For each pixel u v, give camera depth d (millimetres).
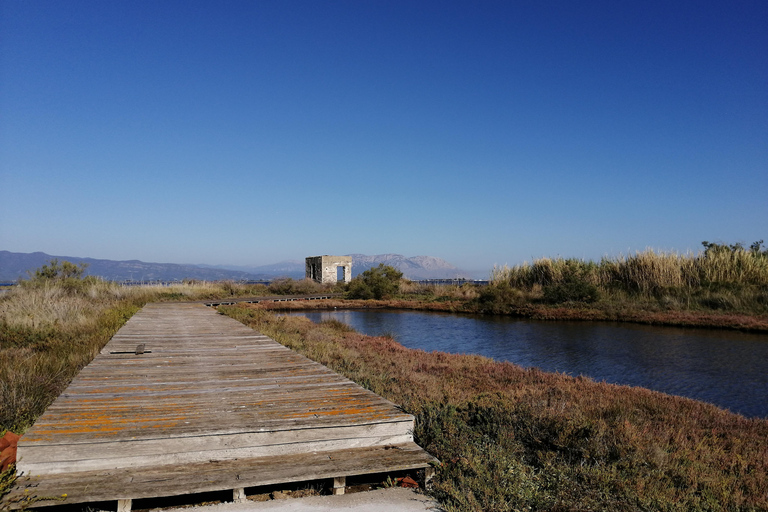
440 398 6895
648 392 8383
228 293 38344
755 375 10930
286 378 5980
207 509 3227
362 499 3461
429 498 3498
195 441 3662
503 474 3697
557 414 5309
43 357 7980
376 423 4141
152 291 30641
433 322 23438
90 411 4344
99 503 3258
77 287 23125
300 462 3711
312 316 27188
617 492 3576
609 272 28438
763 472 4551
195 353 7957
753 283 23594
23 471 3328
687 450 4938
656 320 20297
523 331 19219
